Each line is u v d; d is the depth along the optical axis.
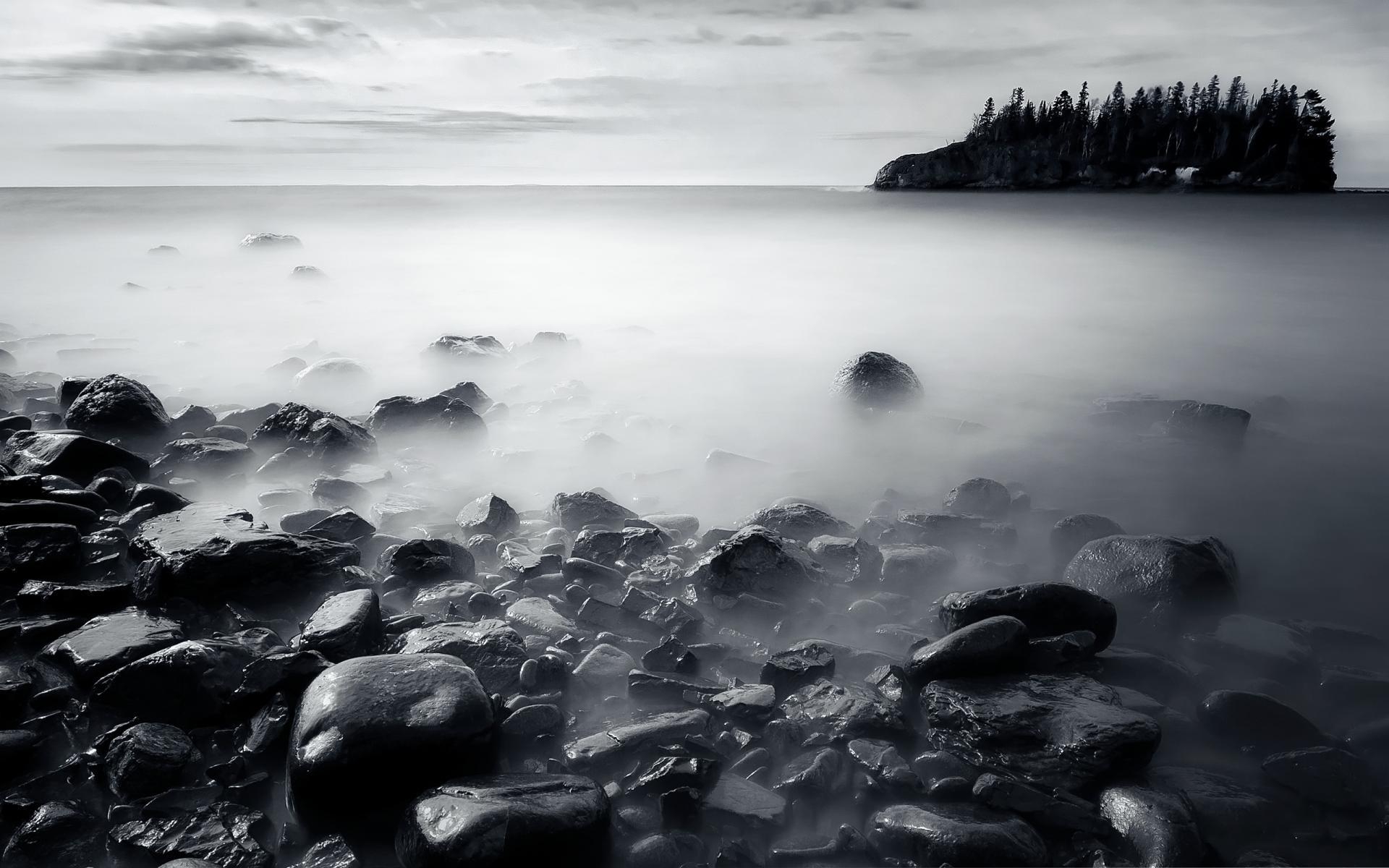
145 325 16.94
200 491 7.23
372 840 3.40
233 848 3.32
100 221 42.16
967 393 12.50
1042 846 3.46
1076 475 8.77
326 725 3.43
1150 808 3.57
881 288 24.83
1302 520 7.66
